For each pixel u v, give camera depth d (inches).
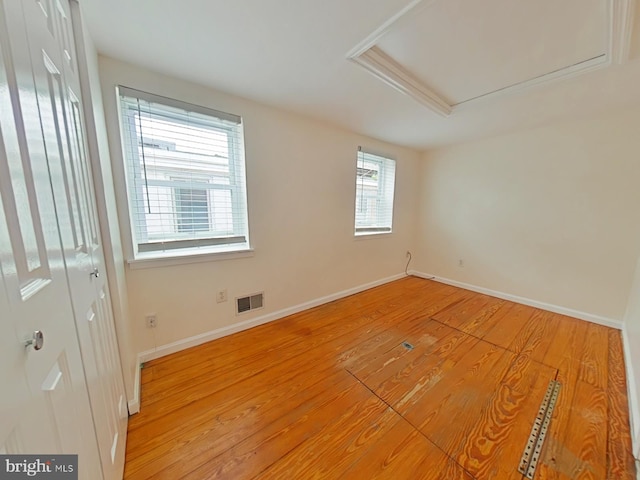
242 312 89.7
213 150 78.5
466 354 77.5
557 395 60.7
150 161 68.6
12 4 17.6
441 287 141.9
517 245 119.6
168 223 73.3
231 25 49.1
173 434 49.6
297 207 100.7
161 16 46.3
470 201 135.3
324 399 59.2
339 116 96.2
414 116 96.0
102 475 30.6
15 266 15.9
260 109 85.1
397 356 76.4
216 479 41.8
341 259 121.6
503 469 43.7
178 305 75.5
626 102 82.8
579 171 100.9
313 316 103.3
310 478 42.1
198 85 72.0
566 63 62.9
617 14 45.6
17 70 17.9
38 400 17.4
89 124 44.5
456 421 53.4
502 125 106.3
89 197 39.9
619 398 59.6
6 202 15.5
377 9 45.5
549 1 44.3
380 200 139.7
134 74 62.8
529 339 86.5
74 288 26.9
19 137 17.6
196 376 66.3
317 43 54.5
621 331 92.0
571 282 105.3
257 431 50.7
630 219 91.7
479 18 48.3
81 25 42.1
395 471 43.3
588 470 43.5
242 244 88.6
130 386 54.2
